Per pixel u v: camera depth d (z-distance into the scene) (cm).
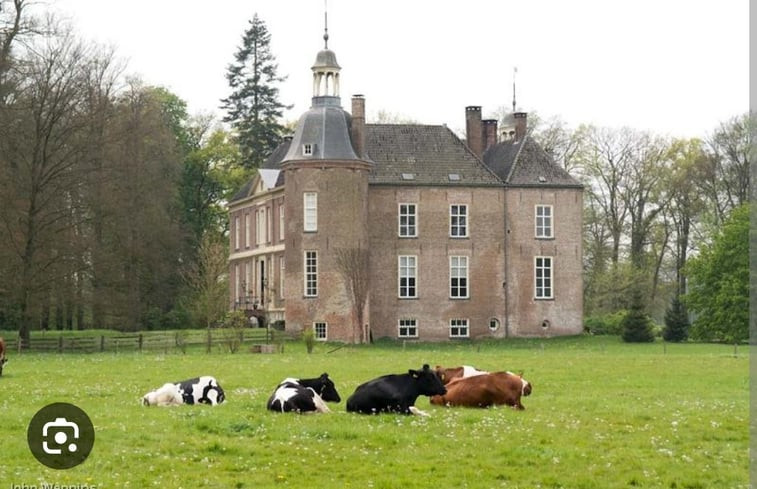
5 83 5559
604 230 8981
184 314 7700
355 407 2230
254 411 2264
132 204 6669
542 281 7419
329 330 6931
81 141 5778
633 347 6419
